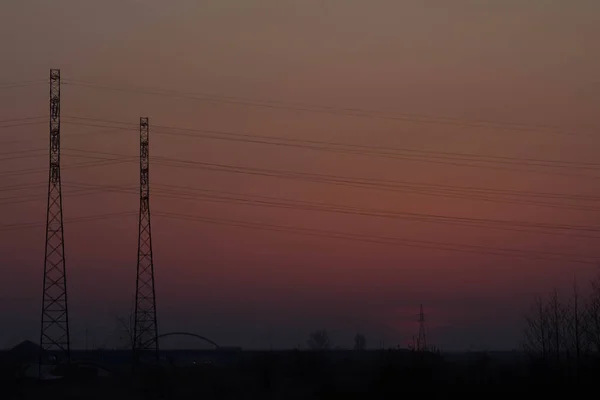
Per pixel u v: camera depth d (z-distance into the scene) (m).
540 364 107.31
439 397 101.88
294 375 124.06
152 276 132.25
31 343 193.12
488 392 102.06
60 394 113.69
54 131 125.25
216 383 116.19
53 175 126.00
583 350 106.62
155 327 131.50
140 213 131.12
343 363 140.88
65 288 127.50
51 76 125.38
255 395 109.44
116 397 111.25
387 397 103.31
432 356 119.00
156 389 113.69
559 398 98.69
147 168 131.62
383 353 138.62
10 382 121.69
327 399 105.50
